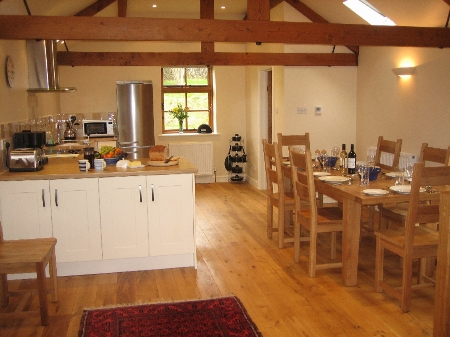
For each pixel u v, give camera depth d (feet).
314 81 22.06
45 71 17.75
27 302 11.37
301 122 22.17
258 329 9.78
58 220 12.57
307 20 21.72
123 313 10.60
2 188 12.25
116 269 13.23
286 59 21.35
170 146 27.53
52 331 9.86
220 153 28.68
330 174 13.84
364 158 21.94
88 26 13.96
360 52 21.88
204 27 14.85
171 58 21.74
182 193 13.08
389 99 19.80
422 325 9.89
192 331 9.73
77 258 12.79
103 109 26.58
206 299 11.30
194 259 13.42
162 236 13.15
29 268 9.82
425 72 17.47
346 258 11.94
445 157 13.92
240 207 21.59
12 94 15.26
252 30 15.25
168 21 14.53
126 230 12.94
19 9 15.43
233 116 28.50
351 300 11.19
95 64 21.81
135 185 12.79
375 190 11.33
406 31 16.11
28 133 14.52
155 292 11.80
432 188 11.52
